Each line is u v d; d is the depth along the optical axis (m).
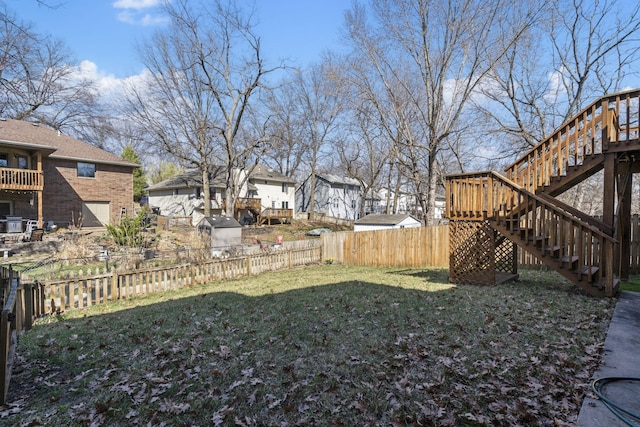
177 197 33.88
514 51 16.70
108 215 23.11
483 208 7.66
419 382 3.12
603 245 6.02
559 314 4.93
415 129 20.22
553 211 6.52
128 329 5.05
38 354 4.14
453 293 6.65
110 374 3.55
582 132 7.53
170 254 13.48
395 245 13.77
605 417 2.48
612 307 5.21
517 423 2.48
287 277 10.43
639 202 21.88
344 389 3.07
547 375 3.12
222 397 3.02
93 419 2.75
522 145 17.72
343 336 4.35
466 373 3.23
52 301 6.62
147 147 24.69
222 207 31.25
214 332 4.72
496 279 7.83
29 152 18.98
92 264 11.84
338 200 44.47
